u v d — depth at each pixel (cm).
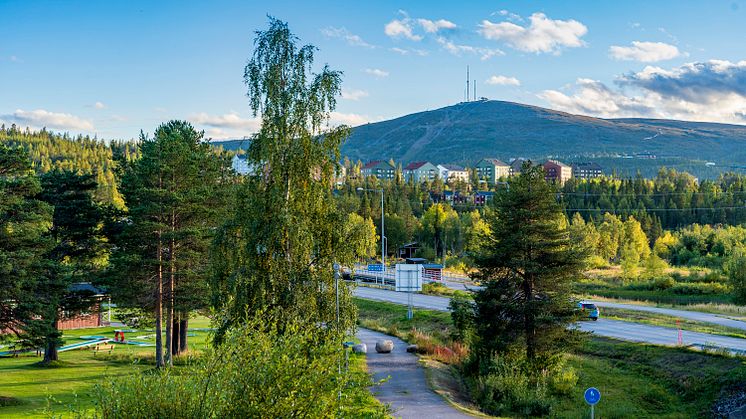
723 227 14938
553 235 3866
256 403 1445
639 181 17725
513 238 3816
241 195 2738
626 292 7581
